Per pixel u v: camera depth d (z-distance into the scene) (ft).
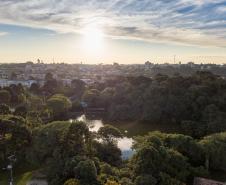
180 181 203.82
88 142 239.71
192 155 244.22
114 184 179.52
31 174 237.66
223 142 254.06
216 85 455.63
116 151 249.14
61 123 252.01
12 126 259.60
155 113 451.94
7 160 246.47
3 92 525.34
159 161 204.74
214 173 245.45
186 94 445.78
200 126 378.12
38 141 240.94
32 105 483.92
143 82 533.14
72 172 202.49
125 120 484.33
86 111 550.36
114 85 618.44
